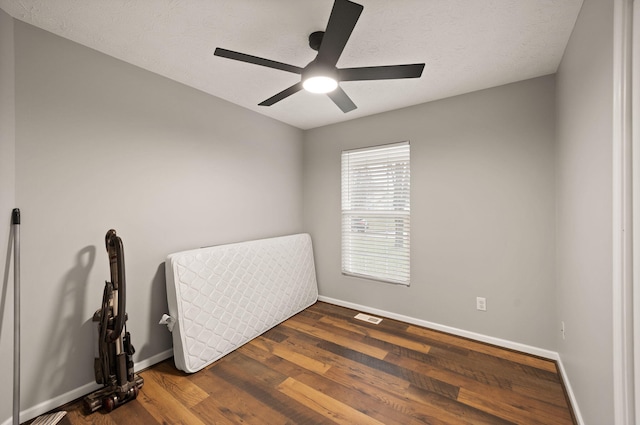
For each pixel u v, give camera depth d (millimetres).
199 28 1678
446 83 2375
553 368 2117
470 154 2559
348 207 3387
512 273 2395
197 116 2500
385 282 3102
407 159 2939
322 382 1982
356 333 2727
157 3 1464
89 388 1852
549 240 2238
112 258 1786
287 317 3053
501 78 2285
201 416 1663
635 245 952
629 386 980
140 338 2121
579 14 1513
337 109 2996
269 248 2945
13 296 1561
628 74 964
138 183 2104
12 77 1551
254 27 1671
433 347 2449
